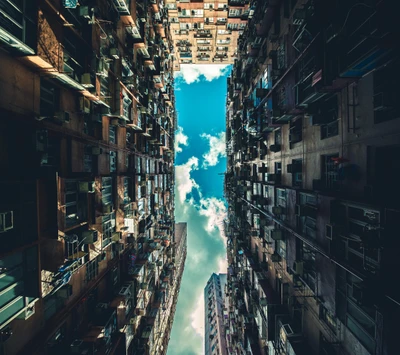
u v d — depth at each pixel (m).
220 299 58.59
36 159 8.00
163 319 28.44
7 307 6.88
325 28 9.52
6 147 7.47
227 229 39.38
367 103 8.74
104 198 13.88
